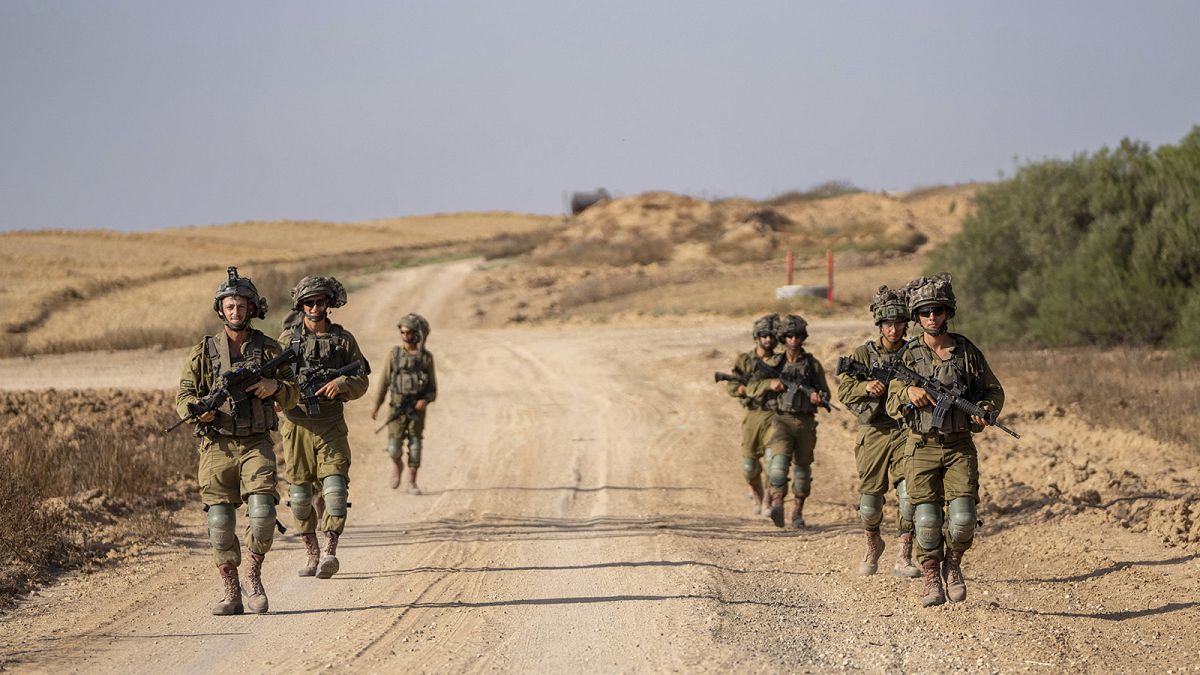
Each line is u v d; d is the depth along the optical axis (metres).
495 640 24.67
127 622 26.50
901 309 27.83
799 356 39.53
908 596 28.42
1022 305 97.06
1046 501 39.34
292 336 29.78
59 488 40.94
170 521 39.44
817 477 51.78
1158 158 96.69
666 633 24.88
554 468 54.56
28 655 23.56
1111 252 90.69
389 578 31.56
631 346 108.69
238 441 26.38
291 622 26.50
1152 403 59.69
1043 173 102.44
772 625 25.80
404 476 52.56
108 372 99.12
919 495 26.27
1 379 95.31
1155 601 27.16
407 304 167.12
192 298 177.00
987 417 25.05
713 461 56.56
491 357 105.00
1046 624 25.31
